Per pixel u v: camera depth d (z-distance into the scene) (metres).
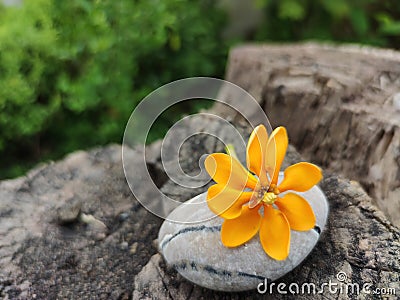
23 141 0.51
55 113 0.50
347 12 0.62
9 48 0.44
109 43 0.44
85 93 0.45
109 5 0.43
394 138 0.28
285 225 0.20
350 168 0.31
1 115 0.45
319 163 0.33
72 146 0.50
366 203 0.25
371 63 0.35
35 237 0.27
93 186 0.31
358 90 0.31
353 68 0.34
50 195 0.30
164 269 0.24
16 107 0.46
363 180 0.30
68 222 0.27
